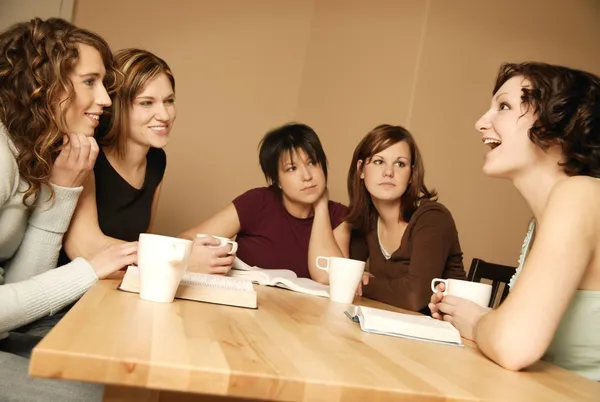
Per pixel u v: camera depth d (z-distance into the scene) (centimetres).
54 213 118
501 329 78
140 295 86
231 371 51
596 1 304
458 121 276
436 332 90
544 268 81
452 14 278
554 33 296
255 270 149
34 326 121
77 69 121
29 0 284
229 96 324
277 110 332
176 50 316
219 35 325
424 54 272
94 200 136
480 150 279
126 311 74
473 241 279
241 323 77
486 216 281
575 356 100
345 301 126
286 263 195
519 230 287
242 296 95
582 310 97
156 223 310
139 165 168
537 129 99
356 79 296
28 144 110
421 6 276
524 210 288
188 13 320
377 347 75
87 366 49
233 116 324
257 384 52
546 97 99
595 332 97
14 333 113
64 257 141
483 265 179
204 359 54
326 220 190
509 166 105
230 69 325
